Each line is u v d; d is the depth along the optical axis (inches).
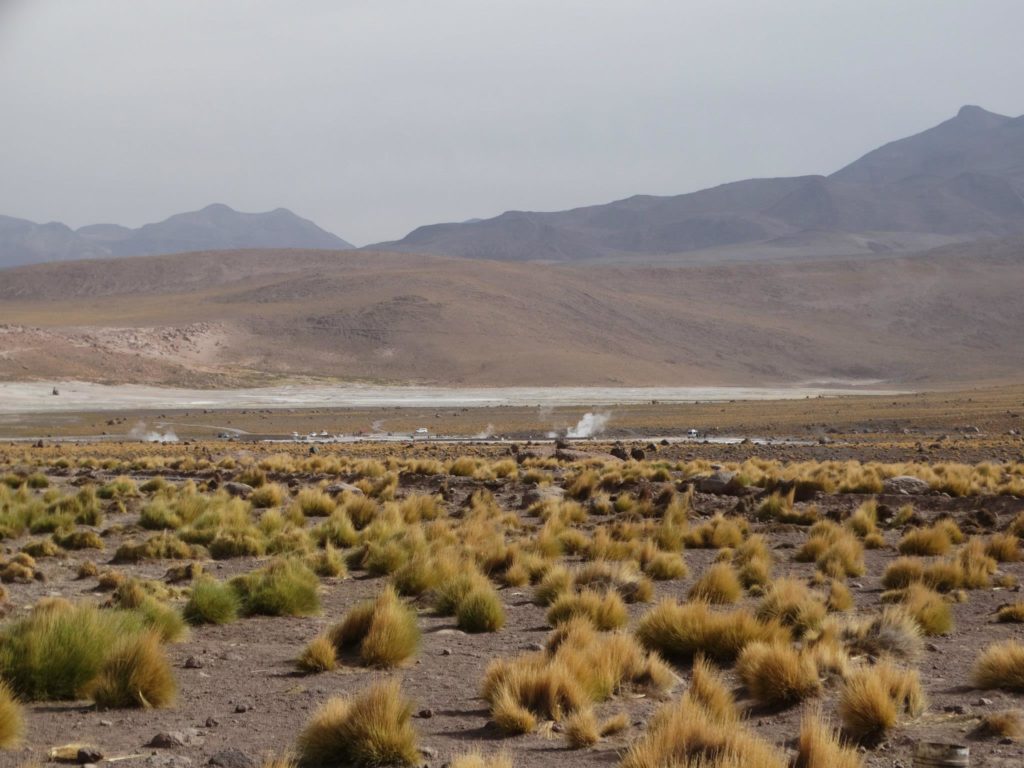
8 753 334.3
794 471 1466.5
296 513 1029.8
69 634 427.8
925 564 775.7
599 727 359.6
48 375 6914.4
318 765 330.0
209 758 326.6
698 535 904.3
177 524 1001.5
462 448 2421.3
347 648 501.7
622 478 1395.2
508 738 356.5
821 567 758.5
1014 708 375.6
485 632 555.5
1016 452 2255.2
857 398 6545.3
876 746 338.3
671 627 485.4
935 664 463.5
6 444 2898.6
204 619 578.9
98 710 397.7
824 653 428.1
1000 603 629.6
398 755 327.3
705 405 5526.6
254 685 439.2
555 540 828.0
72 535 882.1
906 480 1291.8
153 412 4977.9
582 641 457.1
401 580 682.2
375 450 2388.0
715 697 358.9
